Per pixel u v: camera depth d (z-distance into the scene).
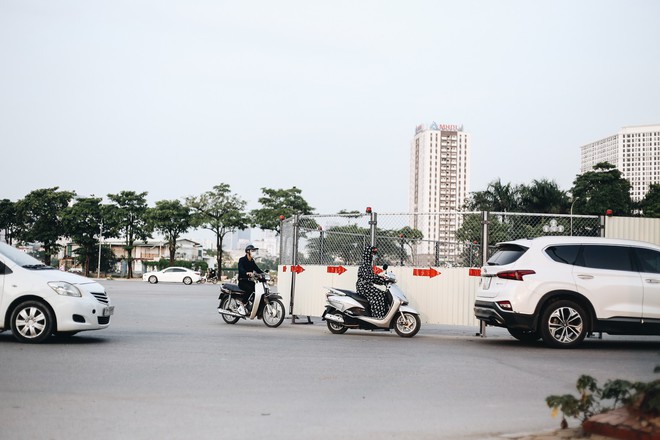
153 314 18.53
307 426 5.62
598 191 66.38
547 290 11.33
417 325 13.47
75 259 79.81
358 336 13.42
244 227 72.56
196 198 72.00
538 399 6.93
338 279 16.00
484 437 5.36
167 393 6.84
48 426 5.42
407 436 5.36
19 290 10.53
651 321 11.39
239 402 6.50
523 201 55.50
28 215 78.25
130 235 76.88
